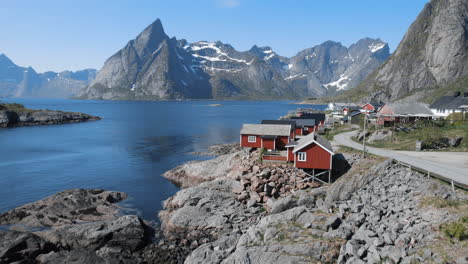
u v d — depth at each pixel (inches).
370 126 3255.4
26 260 1161.4
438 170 1519.4
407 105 3427.7
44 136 4483.3
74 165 2778.1
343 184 1531.7
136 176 2438.5
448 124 2583.7
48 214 1569.9
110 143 3922.2
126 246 1295.5
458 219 986.7
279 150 2309.3
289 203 1441.9
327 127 3627.0
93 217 1600.6
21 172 2529.5
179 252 1259.2
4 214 1553.9
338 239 1045.8
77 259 1167.0
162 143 3937.0
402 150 2105.1
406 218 1093.8
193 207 1568.7
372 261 880.3
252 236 1163.3
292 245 1028.5
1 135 4544.8
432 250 860.0
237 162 2191.2
